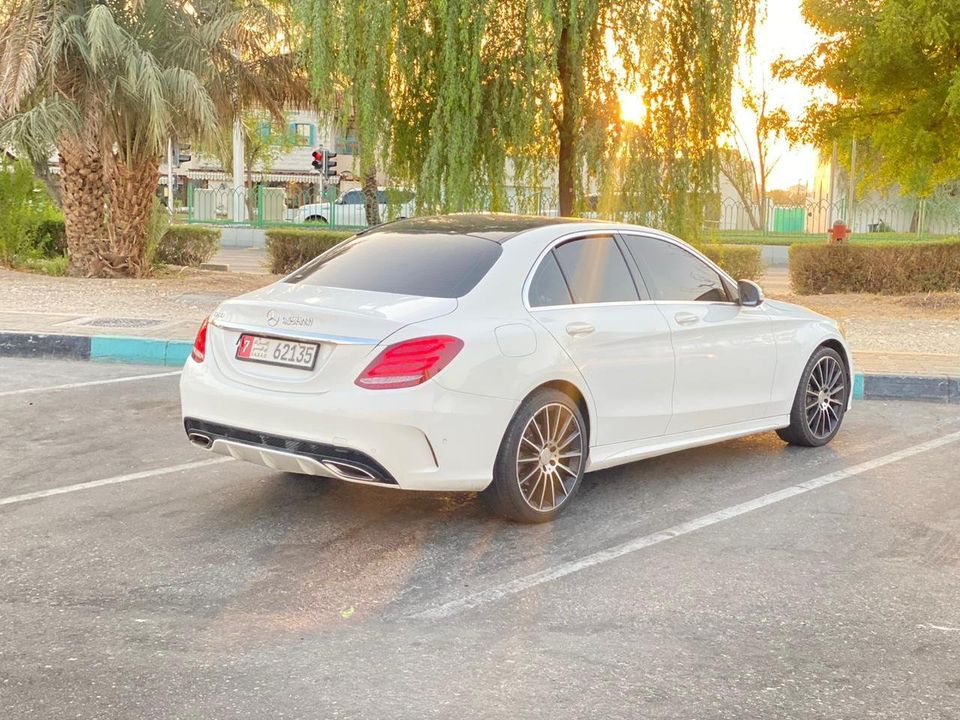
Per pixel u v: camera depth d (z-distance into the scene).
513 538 5.12
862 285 18.25
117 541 4.95
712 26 13.92
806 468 6.70
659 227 14.59
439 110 13.84
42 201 20.23
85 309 13.08
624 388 5.69
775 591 4.44
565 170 14.74
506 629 3.98
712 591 4.43
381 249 5.70
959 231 31.12
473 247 5.50
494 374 4.95
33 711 3.23
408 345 4.75
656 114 14.39
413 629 3.96
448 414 4.80
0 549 4.79
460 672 3.58
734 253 20.61
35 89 16.66
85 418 7.66
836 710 3.35
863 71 15.51
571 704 3.35
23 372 9.50
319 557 4.78
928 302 16.03
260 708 3.28
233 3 17.89
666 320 5.97
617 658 3.72
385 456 4.71
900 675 3.63
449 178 13.66
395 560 4.76
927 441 7.59
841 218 32.91
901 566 4.80
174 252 22.02
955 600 4.38
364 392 4.71
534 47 13.37
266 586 4.40
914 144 15.59
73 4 16.52
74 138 16.73
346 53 13.55
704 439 6.32
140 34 16.92
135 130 17.48
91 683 3.44
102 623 3.96
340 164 50.31
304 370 4.89
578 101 14.02
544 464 5.31
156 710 3.26
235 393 5.05
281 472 6.29
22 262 19.83
